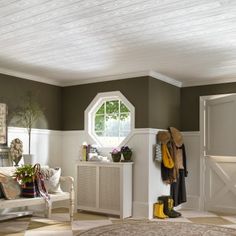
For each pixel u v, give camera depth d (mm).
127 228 5141
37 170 5242
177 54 5094
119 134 6609
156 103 6305
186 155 6996
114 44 4645
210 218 6020
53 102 7035
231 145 6387
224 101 6531
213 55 5129
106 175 6156
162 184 6383
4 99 6086
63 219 5793
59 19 3773
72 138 7039
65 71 6238
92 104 6770
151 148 6117
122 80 6445
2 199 4836
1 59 5449
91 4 3381
